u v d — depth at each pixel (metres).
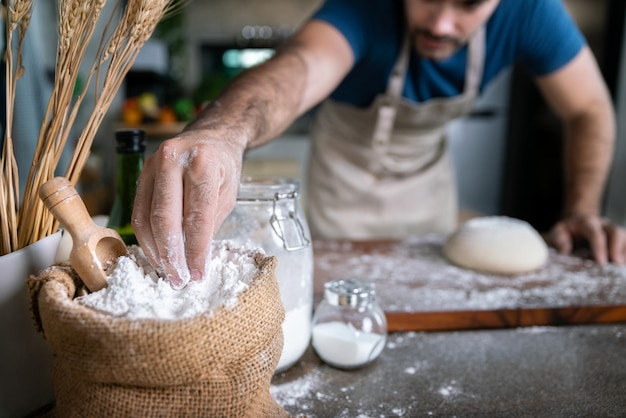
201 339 0.34
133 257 0.43
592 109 1.22
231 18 3.26
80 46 0.42
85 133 0.45
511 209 3.09
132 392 0.36
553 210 2.84
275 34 3.28
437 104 1.18
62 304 0.35
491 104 2.94
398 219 1.37
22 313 0.43
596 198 1.23
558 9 1.11
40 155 0.44
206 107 0.65
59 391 0.39
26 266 0.43
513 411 0.51
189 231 0.40
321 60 0.90
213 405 0.37
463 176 3.05
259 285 0.39
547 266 0.96
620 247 0.99
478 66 1.15
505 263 0.89
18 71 0.43
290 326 0.54
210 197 0.41
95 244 0.40
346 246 1.06
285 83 0.76
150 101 2.82
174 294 0.39
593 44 2.46
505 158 3.03
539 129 2.89
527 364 0.61
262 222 0.54
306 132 3.15
